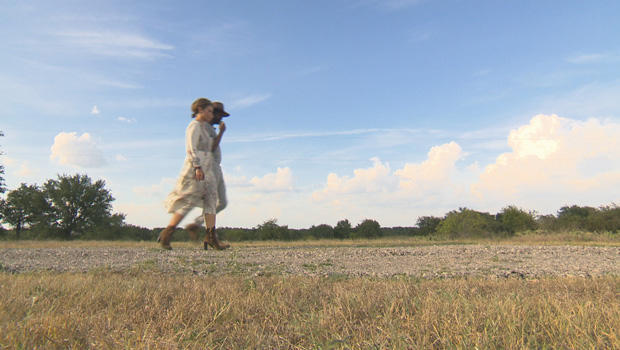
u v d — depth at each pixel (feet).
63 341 6.60
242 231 78.64
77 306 9.21
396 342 6.33
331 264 21.89
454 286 12.69
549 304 9.00
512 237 64.85
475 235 66.03
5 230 113.50
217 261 21.62
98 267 18.86
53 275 15.90
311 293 11.44
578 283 13.70
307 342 7.07
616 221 65.41
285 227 80.07
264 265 20.81
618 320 7.22
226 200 23.45
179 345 6.63
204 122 20.94
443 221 71.87
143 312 8.96
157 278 15.24
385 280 15.81
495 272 18.63
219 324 8.28
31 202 111.96
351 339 6.84
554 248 33.91
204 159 20.58
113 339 6.56
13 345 6.18
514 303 8.77
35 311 8.54
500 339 6.52
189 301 9.87
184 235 73.51
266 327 7.97
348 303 9.21
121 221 118.21
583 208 90.17
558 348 6.25
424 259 25.00
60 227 111.55
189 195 20.83
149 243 45.44
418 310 8.70
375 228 83.35
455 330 6.88
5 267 18.84
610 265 21.97
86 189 115.34
